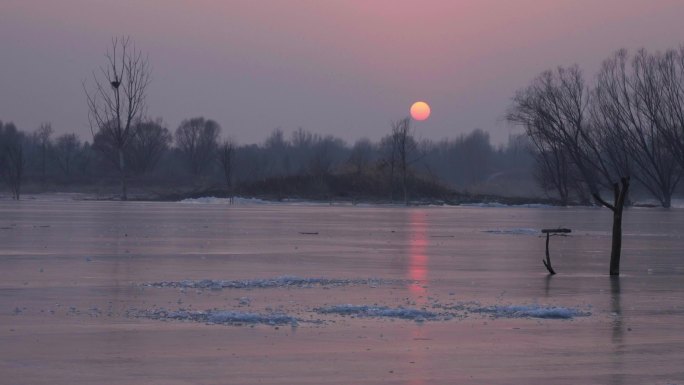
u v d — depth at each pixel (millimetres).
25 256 86750
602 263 89625
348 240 117938
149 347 41500
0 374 35906
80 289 61750
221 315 49844
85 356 39375
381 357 40219
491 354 41188
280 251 97625
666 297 62312
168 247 100438
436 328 47750
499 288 66500
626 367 38781
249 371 37094
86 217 171125
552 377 36844
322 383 35344
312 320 49719
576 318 52094
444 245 111250
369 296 60406
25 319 48688
